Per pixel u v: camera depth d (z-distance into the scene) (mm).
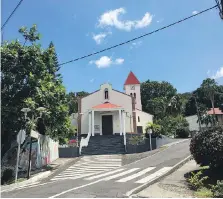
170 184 11859
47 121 21172
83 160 24891
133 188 11383
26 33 20328
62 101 21875
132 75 56344
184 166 16828
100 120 39562
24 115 18641
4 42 19766
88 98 42156
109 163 22547
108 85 42156
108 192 10812
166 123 49375
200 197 9367
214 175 12469
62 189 12078
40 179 17422
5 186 14344
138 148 28406
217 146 12055
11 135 19203
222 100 76000
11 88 19438
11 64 19422
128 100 41250
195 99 71438
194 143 13031
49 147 24859
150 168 17406
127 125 40219
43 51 20969
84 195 10383
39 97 19484
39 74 20297
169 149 27016
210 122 68625
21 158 20125
